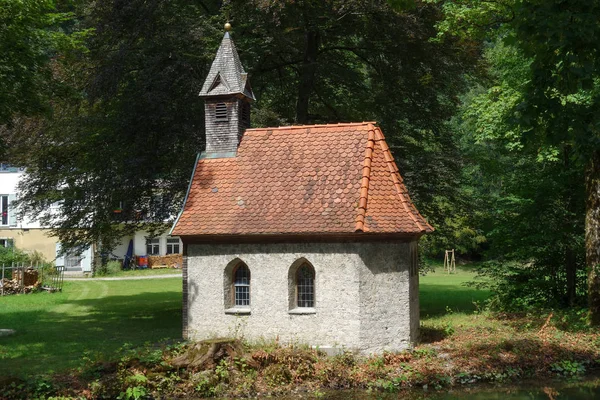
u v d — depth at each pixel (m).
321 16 26.09
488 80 29.75
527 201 25.20
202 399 15.46
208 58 24.50
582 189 24.77
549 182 24.73
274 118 25.39
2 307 30.12
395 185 19.30
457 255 61.72
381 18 26.19
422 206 27.75
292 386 16.02
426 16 26.84
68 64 27.58
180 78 23.97
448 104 29.81
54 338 21.45
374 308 18.22
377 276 18.33
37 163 27.17
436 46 27.48
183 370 16.42
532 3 14.05
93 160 25.75
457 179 28.28
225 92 21.25
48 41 23.11
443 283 41.97
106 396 15.24
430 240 29.58
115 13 24.73
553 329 21.17
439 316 25.30
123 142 24.89
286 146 20.81
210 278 19.53
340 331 18.22
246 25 25.70
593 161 21.45
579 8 13.49
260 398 15.43
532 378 16.88
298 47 27.98
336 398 15.25
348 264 18.22
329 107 30.97
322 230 18.16
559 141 13.59
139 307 30.52
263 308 18.97
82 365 16.78
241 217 19.36
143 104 24.05
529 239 24.86
